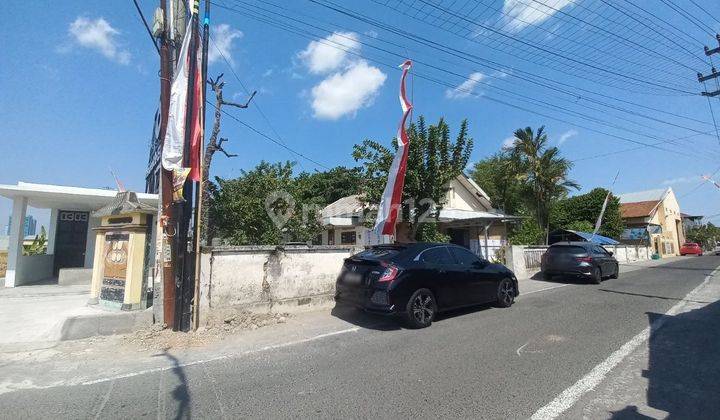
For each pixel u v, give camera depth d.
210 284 7.28
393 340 6.34
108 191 14.03
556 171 24.58
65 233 16.28
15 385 4.58
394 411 3.80
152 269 8.10
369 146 12.19
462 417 3.67
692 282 13.95
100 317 6.71
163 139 7.33
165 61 7.55
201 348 6.02
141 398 4.17
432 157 11.22
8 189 12.83
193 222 7.13
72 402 4.09
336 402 4.01
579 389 4.31
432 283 7.43
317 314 8.29
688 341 6.12
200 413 3.80
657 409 3.85
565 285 13.18
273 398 4.12
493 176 28.72
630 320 7.61
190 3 7.34
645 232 39.72
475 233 20.83
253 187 14.02
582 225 33.16
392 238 11.50
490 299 8.67
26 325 7.16
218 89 14.82
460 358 5.36
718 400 4.04
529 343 6.05
